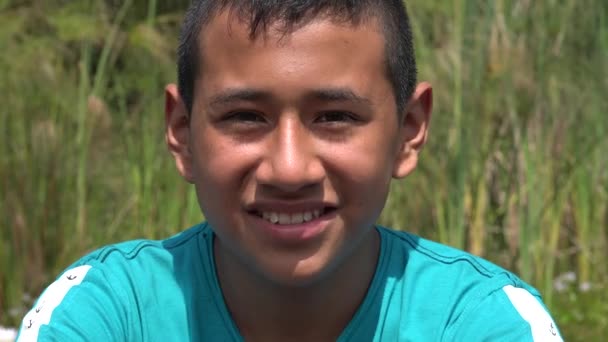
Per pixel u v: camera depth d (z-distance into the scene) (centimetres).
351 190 171
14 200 581
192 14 182
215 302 195
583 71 621
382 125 175
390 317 195
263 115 169
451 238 530
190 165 194
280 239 171
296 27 166
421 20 657
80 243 577
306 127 169
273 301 191
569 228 661
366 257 194
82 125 585
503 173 570
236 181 171
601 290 616
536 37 595
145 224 563
